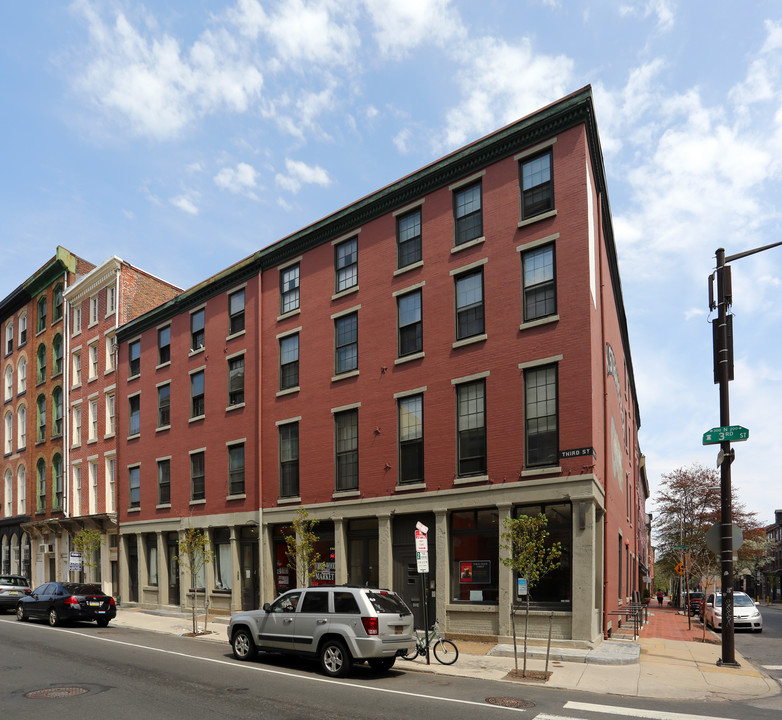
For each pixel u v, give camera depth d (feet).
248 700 36.45
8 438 152.35
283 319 86.12
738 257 58.95
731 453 56.59
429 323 69.77
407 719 32.94
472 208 68.80
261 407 86.84
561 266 61.11
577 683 44.45
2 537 150.51
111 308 119.85
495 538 62.44
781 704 40.29
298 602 49.16
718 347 58.49
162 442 103.65
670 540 175.11
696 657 59.06
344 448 76.28
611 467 75.87
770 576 304.71
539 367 61.46
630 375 131.23
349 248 79.87
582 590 55.83
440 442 66.69
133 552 108.88
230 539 88.99
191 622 82.64
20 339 151.74
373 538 72.59
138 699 36.32
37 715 32.73
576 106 61.00
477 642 60.75
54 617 74.95
